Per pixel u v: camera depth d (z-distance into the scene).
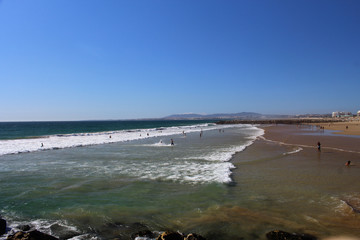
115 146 26.73
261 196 9.12
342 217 7.19
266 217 7.23
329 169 13.79
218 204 8.32
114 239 6.00
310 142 28.52
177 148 24.25
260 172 13.12
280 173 12.87
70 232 6.40
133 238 6.06
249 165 15.10
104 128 90.31
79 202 8.62
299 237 5.83
